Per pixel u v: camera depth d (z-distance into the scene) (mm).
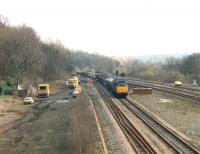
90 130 30516
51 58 111312
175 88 72188
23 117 41625
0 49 79375
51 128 33375
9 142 28328
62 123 35719
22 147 26375
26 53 83688
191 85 82312
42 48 113812
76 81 86000
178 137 27375
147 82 94562
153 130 30891
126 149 24391
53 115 41906
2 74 77688
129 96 62719
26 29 97312
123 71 174000
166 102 52500
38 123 36688
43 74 103500
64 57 144375
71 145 25844
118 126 33312
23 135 30906
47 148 25578
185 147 24828
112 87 64125
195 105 47375
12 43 80375
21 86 72062
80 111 42688
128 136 28516
